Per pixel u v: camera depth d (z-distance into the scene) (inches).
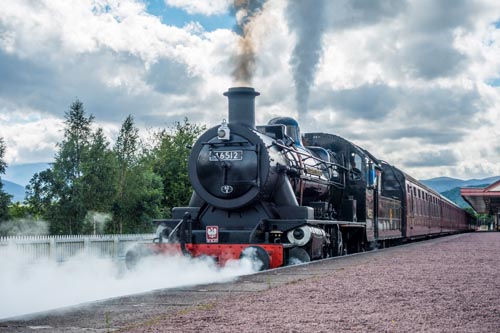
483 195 2117.4
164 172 1310.3
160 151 1332.4
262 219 534.0
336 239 654.5
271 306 274.7
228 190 546.6
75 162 1036.5
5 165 1010.1
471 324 230.4
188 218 534.9
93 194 1021.8
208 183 556.7
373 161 858.1
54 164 1026.1
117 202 1126.4
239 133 554.6
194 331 220.2
